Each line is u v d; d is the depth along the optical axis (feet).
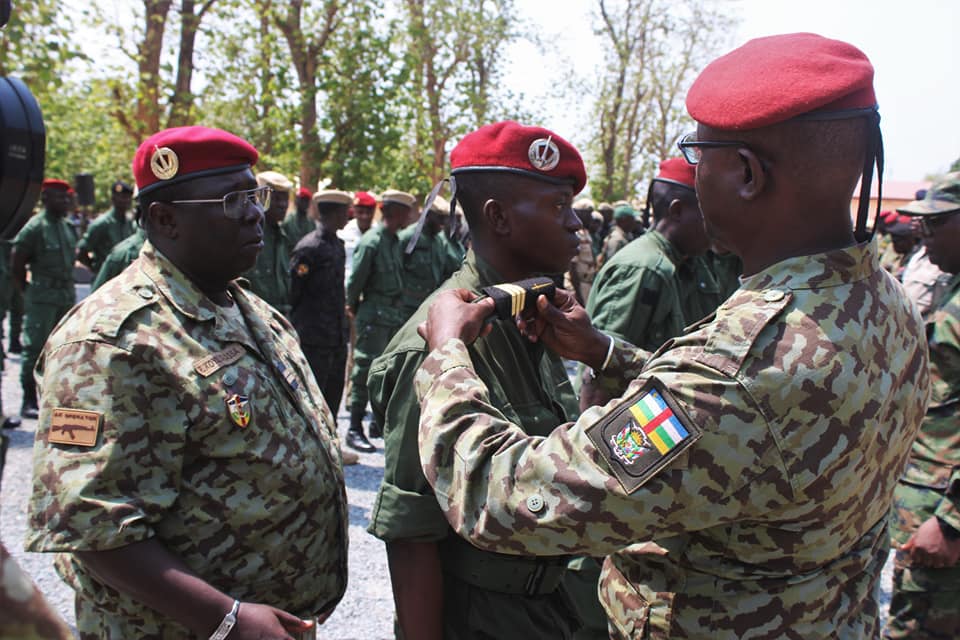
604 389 5.87
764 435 3.57
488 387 5.08
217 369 5.17
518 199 5.33
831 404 3.57
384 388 5.09
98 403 4.73
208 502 5.04
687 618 4.22
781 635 4.00
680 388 3.67
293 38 37.86
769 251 4.04
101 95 37.11
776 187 3.89
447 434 4.10
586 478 3.71
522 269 5.65
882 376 3.77
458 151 5.61
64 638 1.78
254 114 42.45
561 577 5.65
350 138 38.68
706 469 3.60
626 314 10.12
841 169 3.82
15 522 12.62
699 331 3.91
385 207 20.08
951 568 8.16
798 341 3.63
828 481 3.65
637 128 77.41
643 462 3.64
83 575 5.25
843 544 4.00
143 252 5.48
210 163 5.50
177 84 37.99
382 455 18.85
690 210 10.44
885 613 11.46
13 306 27.68
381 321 19.49
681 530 3.77
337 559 5.91
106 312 4.96
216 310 5.50
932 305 13.00
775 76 3.75
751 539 3.92
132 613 5.04
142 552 4.68
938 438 8.94
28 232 19.48
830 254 3.85
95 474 4.64
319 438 5.82
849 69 3.69
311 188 39.04
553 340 5.56
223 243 5.58
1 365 19.17
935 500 8.85
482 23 57.93
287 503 5.34
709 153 4.09
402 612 4.96
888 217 24.89
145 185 5.51
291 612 5.46
